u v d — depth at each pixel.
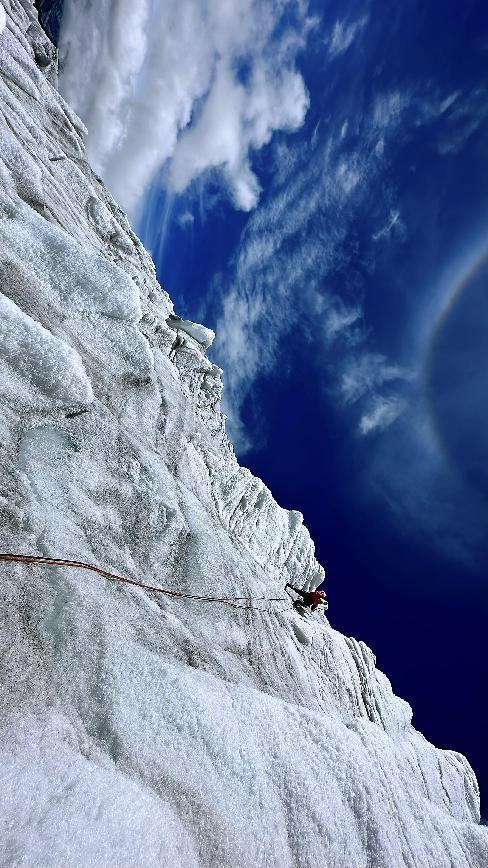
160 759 5.45
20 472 6.67
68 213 15.15
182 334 24.16
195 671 7.33
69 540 6.60
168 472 10.76
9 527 5.85
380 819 8.40
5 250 8.96
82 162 23.19
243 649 9.72
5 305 7.56
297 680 11.46
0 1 22.27
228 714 6.95
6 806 3.84
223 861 5.21
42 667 5.21
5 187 10.65
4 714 4.53
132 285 11.17
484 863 11.16
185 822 5.16
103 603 6.39
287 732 7.97
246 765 6.44
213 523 11.98
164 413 12.61
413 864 8.59
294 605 17.08
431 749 18.53
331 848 6.91
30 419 7.35
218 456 17.08
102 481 8.07
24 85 20.27
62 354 7.89
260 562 17.72
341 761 8.59
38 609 5.56
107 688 5.55
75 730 5.04
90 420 8.51
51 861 3.72
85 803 4.30
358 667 18.11
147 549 8.56
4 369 7.25
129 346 11.09
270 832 6.04
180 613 8.42
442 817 11.50
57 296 9.84
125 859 4.16
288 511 24.42
